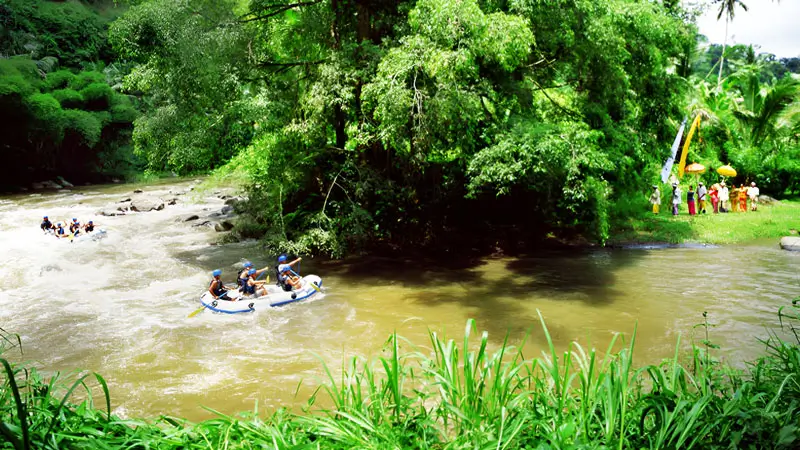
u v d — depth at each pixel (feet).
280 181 51.96
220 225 66.74
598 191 47.85
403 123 41.19
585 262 50.47
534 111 53.57
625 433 11.36
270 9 52.54
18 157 119.34
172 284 45.09
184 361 29.53
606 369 15.10
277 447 10.54
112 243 60.59
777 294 38.91
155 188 115.44
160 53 48.47
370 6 52.60
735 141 90.74
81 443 10.45
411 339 32.04
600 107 53.36
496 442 10.62
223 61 48.98
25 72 117.29
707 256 51.34
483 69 48.49
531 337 31.94
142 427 11.94
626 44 53.36
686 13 59.11
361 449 10.85
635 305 37.42
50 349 31.40
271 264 51.65
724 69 143.95
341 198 56.08
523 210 60.44
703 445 10.61
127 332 34.06
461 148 47.42
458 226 60.34
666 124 63.05
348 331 33.73
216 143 54.29
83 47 143.13
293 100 52.01
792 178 88.28
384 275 47.26
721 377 16.61
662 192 73.51
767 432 10.59
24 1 134.92
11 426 9.77
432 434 12.04
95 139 120.26
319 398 24.77
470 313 36.76
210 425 12.11
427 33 41.32
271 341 32.32
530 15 43.83
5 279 46.44
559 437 10.60
